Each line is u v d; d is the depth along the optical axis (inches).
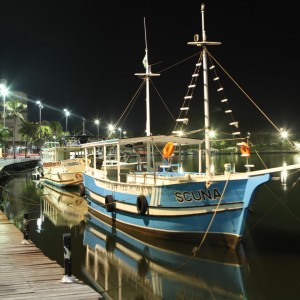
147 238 583.5
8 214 886.4
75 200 1106.1
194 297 386.6
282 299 375.6
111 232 666.2
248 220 717.9
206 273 444.1
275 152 4082.2
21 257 411.8
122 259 509.4
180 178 561.3
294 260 475.5
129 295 393.1
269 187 1226.6
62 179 1293.1
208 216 500.1
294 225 668.7
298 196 1035.3
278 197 1023.0
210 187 492.1
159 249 542.9
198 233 515.5
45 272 358.6
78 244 591.2
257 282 414.0
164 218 543.5
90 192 819.4
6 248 451.2
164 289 407.5
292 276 426.9
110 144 708.7
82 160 1280.8
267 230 629.9
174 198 526.0
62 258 518.3
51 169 1414.9
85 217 823.7
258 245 537.0
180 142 679.7
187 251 522.9
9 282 329.4
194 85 584.7
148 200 567.2
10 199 1141.1
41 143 3398.1
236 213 480.1
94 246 576.1
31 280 335.0
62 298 291.9
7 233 539.5
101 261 504.7
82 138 1556.3
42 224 757.9
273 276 427.8
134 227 611.5
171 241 545.0
